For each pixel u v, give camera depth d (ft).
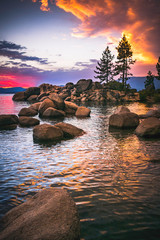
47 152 32.76
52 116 83.71
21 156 30.78
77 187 19.80
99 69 249.34
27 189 19.67
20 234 10.52
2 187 20.18
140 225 13.64
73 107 101.81
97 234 12.77
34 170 24.76
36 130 42.63
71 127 46.21
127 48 221.25
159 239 12.23
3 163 27.58
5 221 12.53
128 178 21.62
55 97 96.12
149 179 21.24
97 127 56.34
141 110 103.09
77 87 236.43
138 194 18.06
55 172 23.95
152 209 15.60
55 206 12.24
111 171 23.77
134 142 38.01
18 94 236.84
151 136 41.63
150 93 210.79
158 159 27.68
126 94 202.80
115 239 12.30
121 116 53.67
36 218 11.40
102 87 233.55
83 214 15.08
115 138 42.01
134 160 27.58
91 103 170.09
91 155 30.53
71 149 34.30
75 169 24.79
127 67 227.81
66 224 11.09
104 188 19.42
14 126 59.16
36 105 104.12
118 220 14.25
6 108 127.54
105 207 16.02
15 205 16.72
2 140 42.11
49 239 10.05
